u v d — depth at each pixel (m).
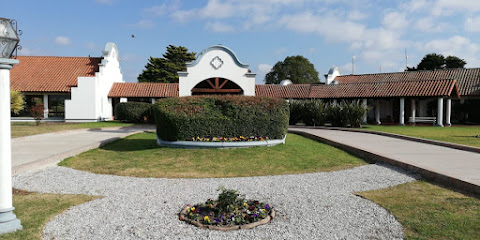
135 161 10.94
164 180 8.53
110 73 36.72
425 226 5.25
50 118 33.31
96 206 6.34
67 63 37.38
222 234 5.06
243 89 21.34
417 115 40.25
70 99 34.16
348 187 7.84
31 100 33.72
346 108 26.33
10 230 4.91
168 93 36.25
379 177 8.81
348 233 5.10
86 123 29.72
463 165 9.66
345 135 19.95
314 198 6.93
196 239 4.88
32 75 34.78
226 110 12.75
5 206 4.93
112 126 26.81
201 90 21.75
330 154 12.37
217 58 21.25
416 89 31.75
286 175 9.14
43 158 10.24
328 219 5.69
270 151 12.02
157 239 4.86
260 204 6.12
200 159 11.02
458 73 38.88
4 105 4.87
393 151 12.65
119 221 5.55
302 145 13.85
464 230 5.05
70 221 5.52
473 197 6.66
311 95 36.97
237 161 10.82
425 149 13.28
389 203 6.48
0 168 4.89
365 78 44.38
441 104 30.70
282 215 5.92
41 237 4.87
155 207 6.30
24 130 21.72
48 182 8.20
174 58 63.22
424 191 7.27
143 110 30.19
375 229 5.23
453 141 16.00
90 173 9.35
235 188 7.72
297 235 5.03
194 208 5.84
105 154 12.29
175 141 12.64
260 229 5.26
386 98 33.50
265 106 12.95
